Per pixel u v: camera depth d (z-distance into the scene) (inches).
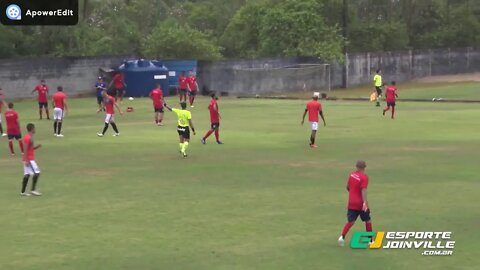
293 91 3417.8
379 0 4665.4
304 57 3538.4
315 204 882.1
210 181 1056.8
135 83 3034.0
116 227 769.6
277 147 1439.5
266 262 629.0
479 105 2532.0
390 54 3836.1
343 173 1117.7
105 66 3132.4
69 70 3006.9
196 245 689.6
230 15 4798.2
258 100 2930.6
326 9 4195.4
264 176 1097.4
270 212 838.5
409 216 806.5
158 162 1251.8
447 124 1868.8
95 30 3897.6
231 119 2073.1
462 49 4227.4
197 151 1391.5
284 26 3661.4
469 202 884.0
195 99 2960.1
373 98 2711.6
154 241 706.8
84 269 611.8
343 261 631.8
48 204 901.2
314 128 1422.2
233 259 639.1
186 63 3198.8
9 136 1387.8
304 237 719.1
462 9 4667.8
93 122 2018.9
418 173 1107.9
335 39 3666.3
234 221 792.9
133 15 4478.3
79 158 1310.3
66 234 739.4
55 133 1678.2
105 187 1016.2
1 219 814.5
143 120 2063.2
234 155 1331.2
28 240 715.4
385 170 1138.7
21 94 2861.7
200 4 5152.6
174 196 943.0
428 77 4055.1
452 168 1154.0
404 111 2304.4
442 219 790.5
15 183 1061.1
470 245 681.6
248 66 3316.9
